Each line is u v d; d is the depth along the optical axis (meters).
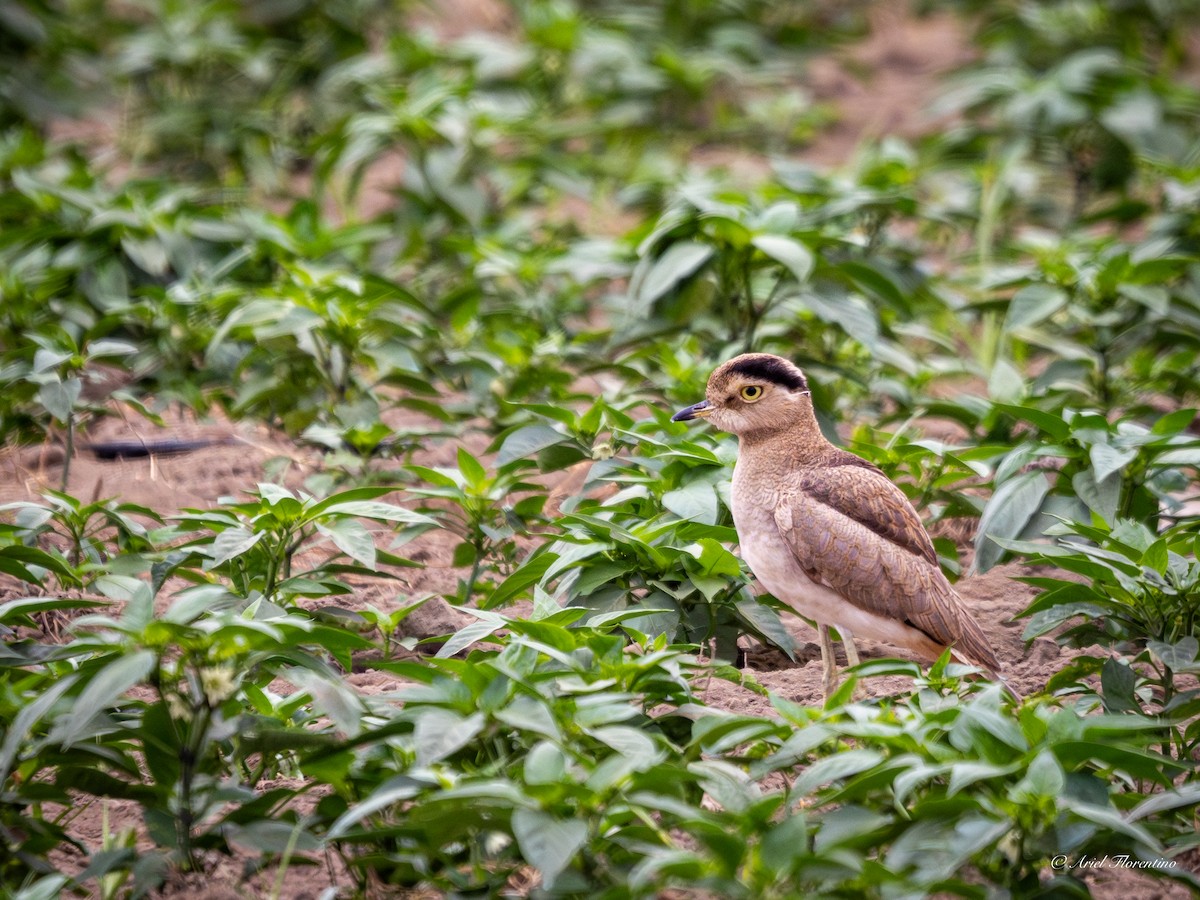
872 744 7.95
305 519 9.67
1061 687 9.40
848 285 13.62
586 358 14.91
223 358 14.46
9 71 20.72
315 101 22.66
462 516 12.76
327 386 13.62
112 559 10.42
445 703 7.55
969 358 17.02
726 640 10.20
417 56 21.45
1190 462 10.56
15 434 13.26
